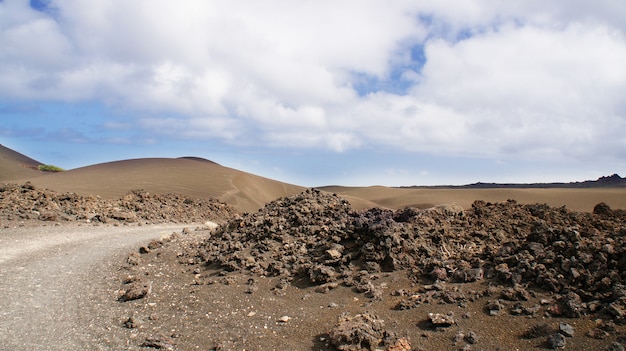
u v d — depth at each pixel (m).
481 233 11.59
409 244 11.07
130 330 8.40
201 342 7.77
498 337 6.91
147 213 28.00
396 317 8.02
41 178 52.59
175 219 28.16
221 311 9.21
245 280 11.16
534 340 6.68
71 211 23.56
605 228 11.08
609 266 8.21
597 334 6.47
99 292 10.77
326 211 15.55
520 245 10.08
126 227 22.11
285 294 10.00
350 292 9.57
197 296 10.23
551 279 8.16
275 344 7.52
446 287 8.91
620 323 6.67
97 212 25.09
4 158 89.75
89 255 14.58
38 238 16.62
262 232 14.42
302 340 7.60
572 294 7.56
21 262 13.03
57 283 11.33
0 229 17.64
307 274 10.79
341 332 7.20
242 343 7.62
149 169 61.09
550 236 9.94
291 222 15.01
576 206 54.03
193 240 16.98
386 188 91.44
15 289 10.61
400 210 14.14
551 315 7.30
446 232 11.90
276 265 11.60
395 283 9.66
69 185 40.94
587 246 8.86
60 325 8.62
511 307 7.73
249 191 56.28
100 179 48.53
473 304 8.07
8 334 8.11
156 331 8.32
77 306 9.73
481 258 10.02
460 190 75.12
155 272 12.58
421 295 8.74
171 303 9.88
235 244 13.74
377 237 11.26
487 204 15.21
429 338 7.18
